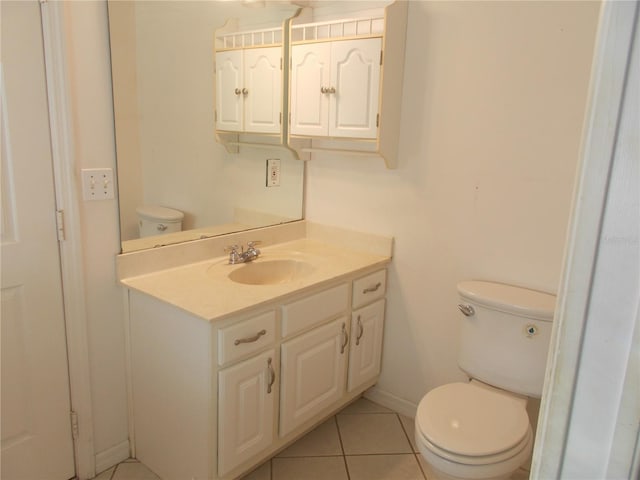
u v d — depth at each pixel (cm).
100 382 192
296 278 230
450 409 173
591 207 43
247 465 189
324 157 254
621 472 44
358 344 229
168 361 179
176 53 195
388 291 243
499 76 194
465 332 201
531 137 190
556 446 48
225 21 210
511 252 202
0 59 151
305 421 209
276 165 246
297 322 192
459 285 203
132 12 179
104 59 174
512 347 187
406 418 245
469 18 197
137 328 190
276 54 230
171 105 195
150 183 195
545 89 184
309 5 239
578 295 44
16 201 161
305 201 264
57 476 187
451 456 154
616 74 40
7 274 163
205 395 167
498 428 163
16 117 157
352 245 250
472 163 206
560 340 46
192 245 214
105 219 183
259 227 245
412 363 241
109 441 200
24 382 173
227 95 217
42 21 158
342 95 216
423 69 212
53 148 166
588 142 43
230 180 225
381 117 210
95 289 184
